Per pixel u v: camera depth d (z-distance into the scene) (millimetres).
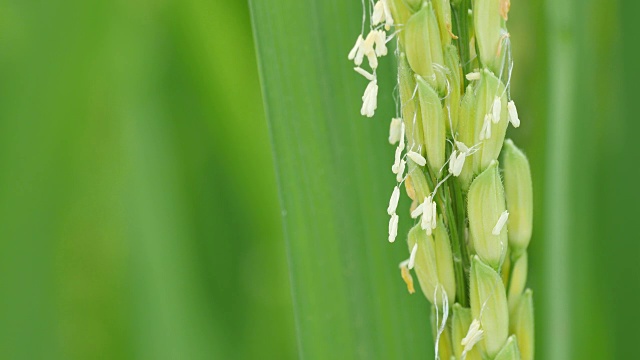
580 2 194
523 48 197
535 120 199
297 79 180
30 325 223
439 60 163
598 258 203
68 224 224
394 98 178
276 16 179
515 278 170
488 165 164
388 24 161
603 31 197
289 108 180
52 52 219
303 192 180
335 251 181
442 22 163
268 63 179
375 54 166
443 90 164
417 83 163
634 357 206
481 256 166
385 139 182
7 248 221
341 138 181
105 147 225
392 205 165
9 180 219
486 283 166
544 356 202
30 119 219
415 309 182
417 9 163
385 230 182
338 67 180
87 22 220
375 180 182
